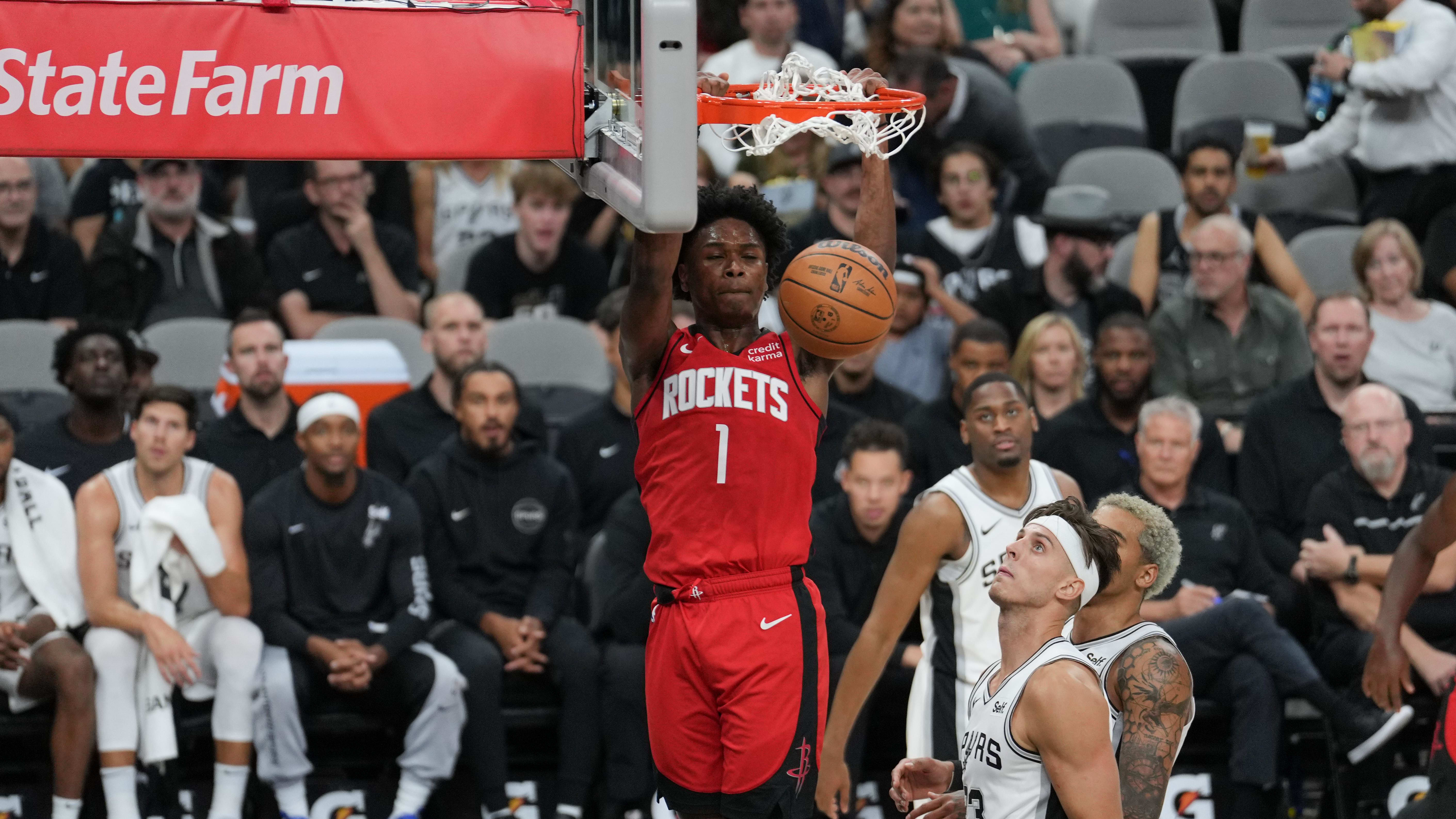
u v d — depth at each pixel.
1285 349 17.09
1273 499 15.57
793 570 8.32
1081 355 16.16
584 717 13.76
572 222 20.00
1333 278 19.03
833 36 23.00
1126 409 15.43
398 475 15.73
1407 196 19.38
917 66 19.53
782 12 20.69
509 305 18.47
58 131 7.30
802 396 8.32
